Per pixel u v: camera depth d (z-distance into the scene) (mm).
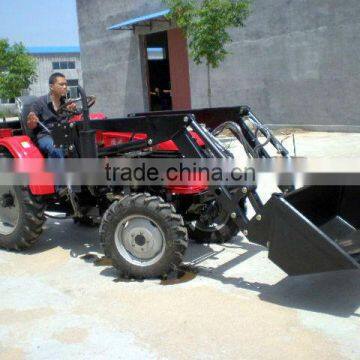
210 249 5402
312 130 14305
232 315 3861
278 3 14406
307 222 3783
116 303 4148
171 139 4562
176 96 18984
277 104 15078
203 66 17062
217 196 4352
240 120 5113
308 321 3736
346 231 4477
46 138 5418
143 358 3324
